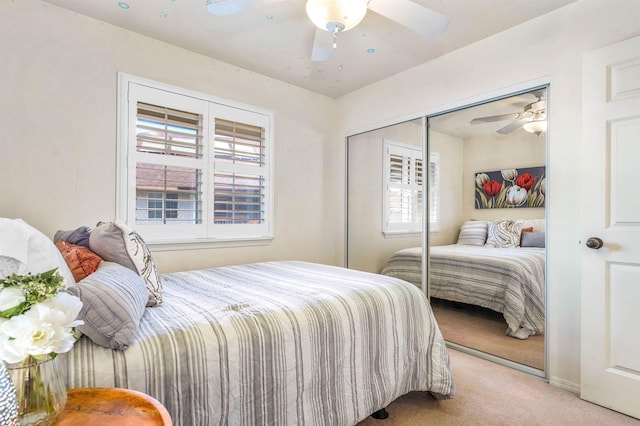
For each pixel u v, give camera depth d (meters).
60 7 2.12
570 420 1.69
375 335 1.61
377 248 3.33
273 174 3.20
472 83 2.54
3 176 1.96
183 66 2.64
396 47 2.59
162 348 1.07
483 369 2.30
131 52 2.40
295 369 1.32
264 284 1.86
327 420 1.39
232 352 1.17
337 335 1.46
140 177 2.45
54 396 0.76
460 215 2.70
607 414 1.75
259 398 1.22
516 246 2.36
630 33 1.81
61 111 2.14
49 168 2.10
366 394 1.54
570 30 2.04
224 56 2.76
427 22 1.78
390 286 1.82
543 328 2.19
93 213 2.25
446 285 2.80
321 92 3.55
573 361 2.01
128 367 0.99
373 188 3.37
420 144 2.93
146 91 2.46
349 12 1.64
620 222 1.79
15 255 1.09
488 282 2.54
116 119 2.34
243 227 2.99
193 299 1.55
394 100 3.12
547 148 2.15
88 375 0.94
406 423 1.67
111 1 2.06
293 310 1.41
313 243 3.53
